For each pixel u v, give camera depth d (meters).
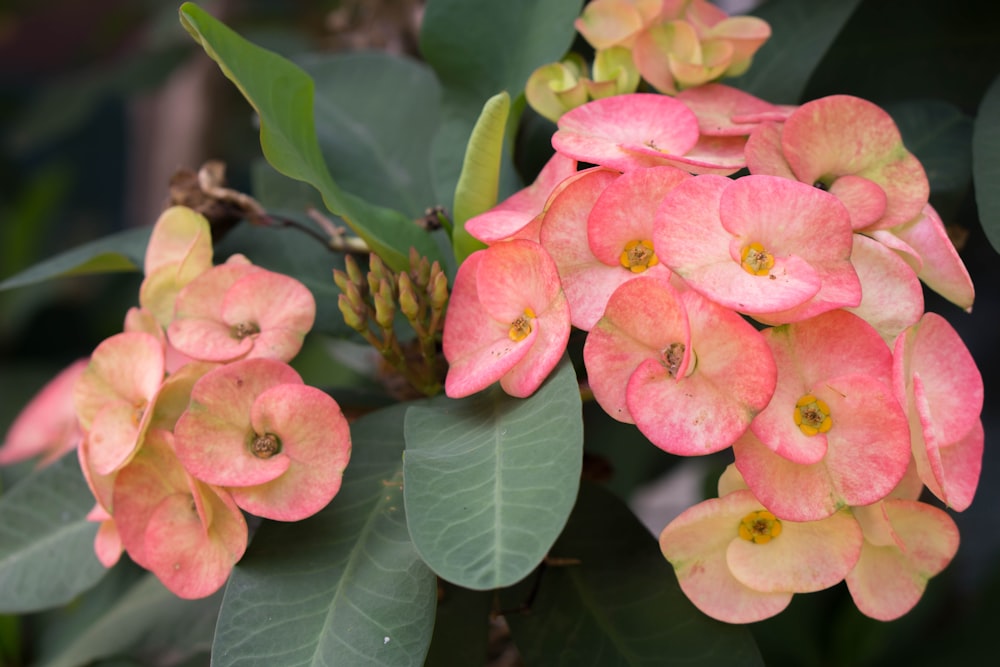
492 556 0.33
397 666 0.35
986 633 0.56
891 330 0.36
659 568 0.39
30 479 0.44
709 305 0.35
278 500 0.36
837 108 0.38
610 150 0.37
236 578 0.36
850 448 0.35
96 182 1.28
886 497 0.36
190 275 0.40
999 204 0.40
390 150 0.47
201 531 0.37
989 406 0.77
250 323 0.39
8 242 0.87
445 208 0.43
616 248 0.36
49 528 0.44
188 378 0.38
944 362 0.37
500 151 0.39
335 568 0.36
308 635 0.35
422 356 0.42
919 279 0.38
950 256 0.38
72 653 0.47
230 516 0.37
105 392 0.39
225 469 0.36
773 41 0.46
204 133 0.88
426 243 0.42
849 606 0.56
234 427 0.37
